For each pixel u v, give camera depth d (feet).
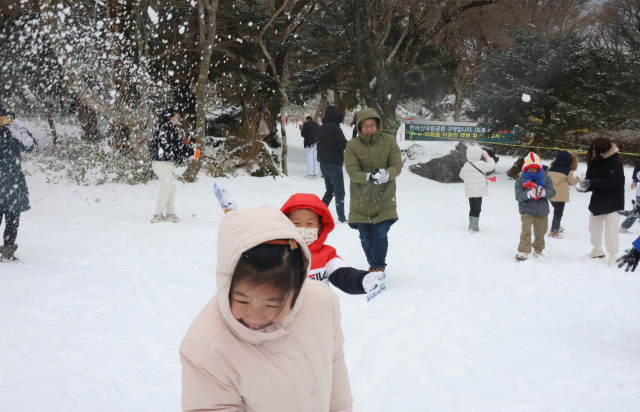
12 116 16.28
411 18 57.21
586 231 27.99
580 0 84.53
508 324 12.34
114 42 38.14
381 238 15.74
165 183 26.37
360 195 15.79
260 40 48.62
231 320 3.73
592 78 52.54
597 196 19.86
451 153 53.42
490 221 31.07
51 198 32.37
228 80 56.34
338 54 70.90
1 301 12.85
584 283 16.49
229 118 65.72
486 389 8.79
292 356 4.10
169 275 16.19
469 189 27.04
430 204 36.63
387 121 57.47
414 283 16.29
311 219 7.93
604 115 51.75
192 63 50.85
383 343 10.96
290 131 91.71
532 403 8.23
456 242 24.09
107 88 38.73
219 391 3.97
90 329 11.19
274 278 3.46
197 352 3.88
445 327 12.03
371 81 61.26
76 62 35.45
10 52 34.76
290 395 4.08
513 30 54.44
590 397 8.48
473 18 77.25
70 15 34.65
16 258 17.29
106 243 21.12
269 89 57.36
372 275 6.45
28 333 10.77
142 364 9.47
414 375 9.34
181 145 26.53
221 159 48.11
